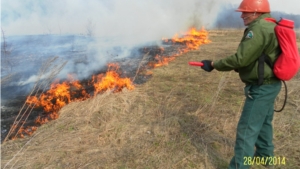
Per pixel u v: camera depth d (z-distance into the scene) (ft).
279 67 6.38
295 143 9.27
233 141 9.37
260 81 6.62
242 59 6.42
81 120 10.54
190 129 10.05
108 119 10.69
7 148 8.76
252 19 6.81
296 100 12.85
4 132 9.84
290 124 10.53
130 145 9.03
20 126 10.32
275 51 6.48
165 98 13.10
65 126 10.18
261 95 6.74
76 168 7.81
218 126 10.43
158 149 8.84
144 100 12.79
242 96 13.66
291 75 6.45
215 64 7.16
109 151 8.67
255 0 6.65
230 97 13.53
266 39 6.31
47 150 8.59
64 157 8.30
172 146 9.01
